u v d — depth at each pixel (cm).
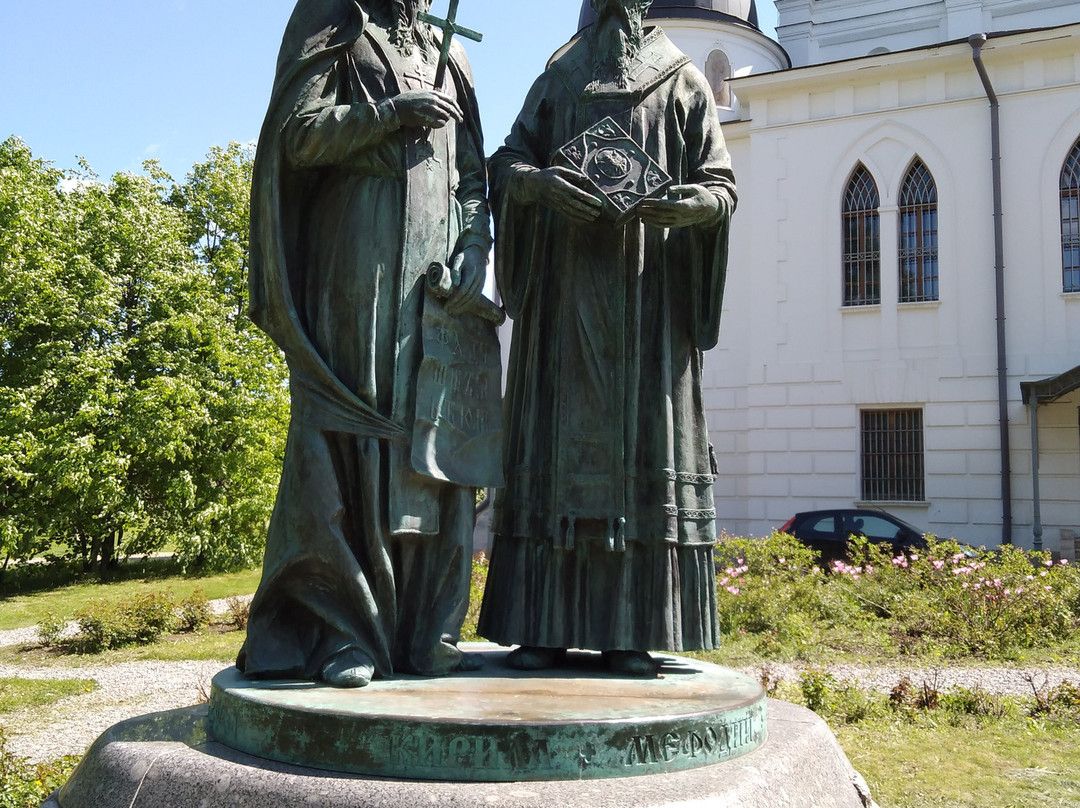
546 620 381
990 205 2305
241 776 279
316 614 354
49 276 2303
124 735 329
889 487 2353
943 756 680
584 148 387
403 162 367
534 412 396
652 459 385
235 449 2448
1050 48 2272
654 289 394
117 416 2294
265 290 366
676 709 304
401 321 361
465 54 416
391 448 356
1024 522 2203
